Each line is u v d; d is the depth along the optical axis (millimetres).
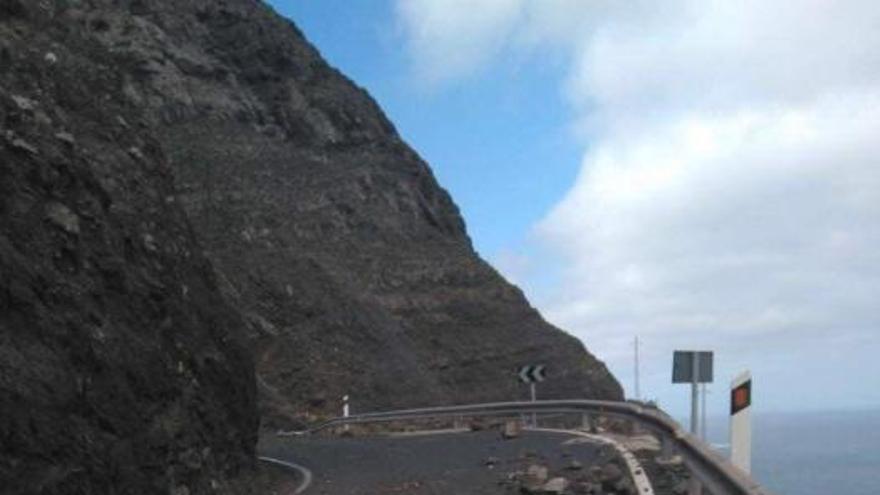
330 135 79875
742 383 9727
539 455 21078
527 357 66875
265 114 76062
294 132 76812
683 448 12250
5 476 8844
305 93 81562
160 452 12812
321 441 32188
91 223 13516
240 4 83250
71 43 18844
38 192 12328
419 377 58906
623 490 14273
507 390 63594
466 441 28188
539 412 32781
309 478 19422
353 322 58469
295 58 83875
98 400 11352
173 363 14789
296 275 58406
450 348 65062
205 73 74125
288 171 69812
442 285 70188
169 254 16828
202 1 80938
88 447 10508
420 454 24094
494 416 36969
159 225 17156
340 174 74688
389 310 64500
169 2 78062
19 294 10648
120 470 11141
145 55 69750
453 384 62688
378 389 54438
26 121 13000
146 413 12852
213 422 16109
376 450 26234
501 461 20328
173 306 15938
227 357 18125
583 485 14750
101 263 13289
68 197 13164
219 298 19516
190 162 62438
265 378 50531
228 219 59312
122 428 11719
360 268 66312
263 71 79500
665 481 14906
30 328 10594
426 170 87125
